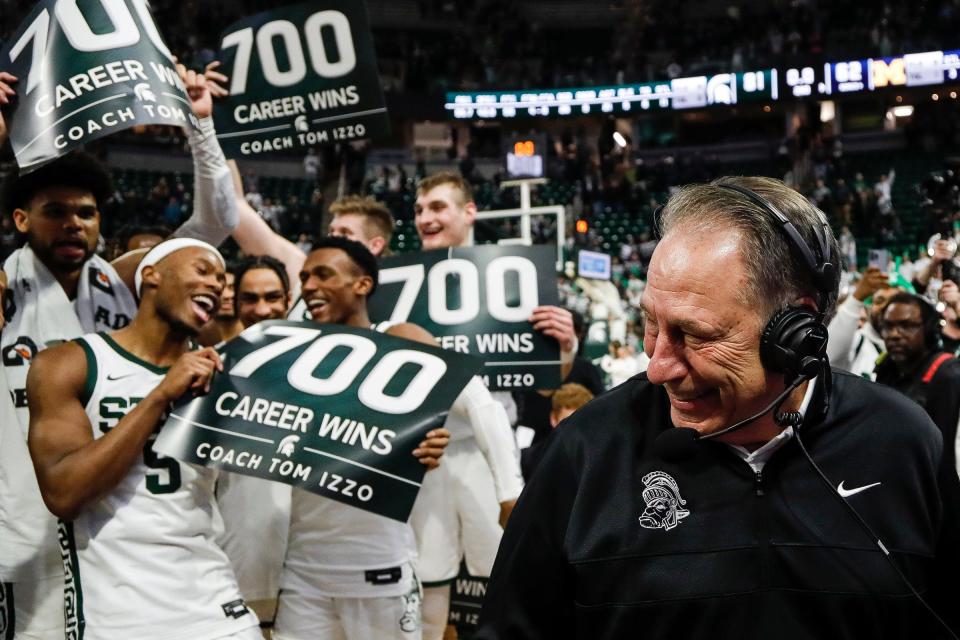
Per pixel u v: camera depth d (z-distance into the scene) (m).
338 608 2.81
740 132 28.62
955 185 4.62
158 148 21.89
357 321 3.00
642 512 1.31
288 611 2.83
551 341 3.27
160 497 2.31
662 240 1.30
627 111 26.44
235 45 3.93
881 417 1.34
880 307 5.11
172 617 2.25
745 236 1.25
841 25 27.27
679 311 1.25
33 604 2.61
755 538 1.28
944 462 1.33
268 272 3.35
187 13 24.73
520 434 4.52
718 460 1.32
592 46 30.31
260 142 3.90
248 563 2.84
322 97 3.89
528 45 29.16
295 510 2.86
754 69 26.22
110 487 2.20
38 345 2.74
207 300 2.41
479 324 3.30
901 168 24.17
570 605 1.36
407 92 26.09
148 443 2.32
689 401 1.29
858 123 27.77
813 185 23.11
